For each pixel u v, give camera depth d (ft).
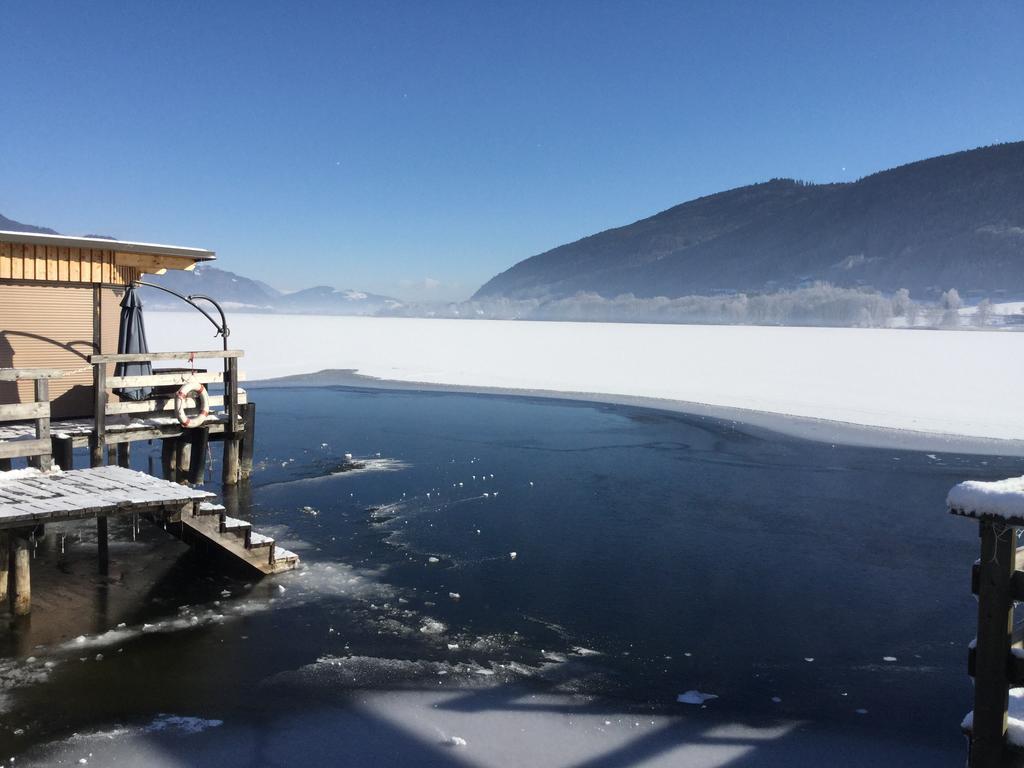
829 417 80.43
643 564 35.99
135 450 59.16
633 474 55.01
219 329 46.24
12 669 23.81
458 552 37.04
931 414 81.92
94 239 42.57
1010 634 12.69
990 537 12.65
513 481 52.19
